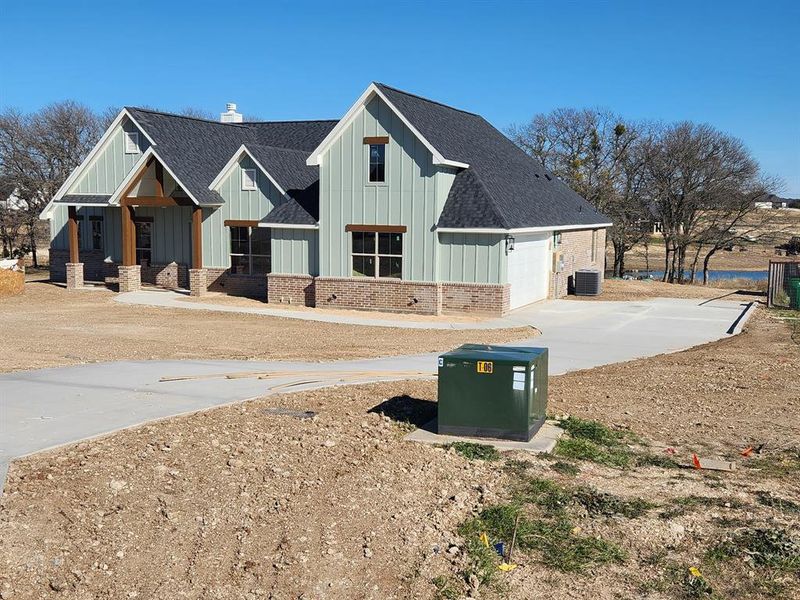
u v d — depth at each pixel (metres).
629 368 16.17
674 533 7.48
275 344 19.34
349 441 10.10
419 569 6.82
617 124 51.53
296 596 6.38
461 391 10.14
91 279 35.00
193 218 29.80
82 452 9.28
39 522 7.35
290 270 28.03
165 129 32.09
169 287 32.84
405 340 20.47
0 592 6.23
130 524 7.47
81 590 6.36
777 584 6.59
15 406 11.51
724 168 47.34
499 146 33.41
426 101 29.59
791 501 8.29
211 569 6.74
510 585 6.59
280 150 31.47
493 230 24.23
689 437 10.74
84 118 52.97
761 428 11.19
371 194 25.89
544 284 29.98
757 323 23.78
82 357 16.31
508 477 8.88
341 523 7.63
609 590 6.52
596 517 7.84
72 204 32.28
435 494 8.39
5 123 48.97
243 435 10.20
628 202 50.75
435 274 25.38
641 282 39.22
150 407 11.57
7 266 30.19
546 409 11.25
